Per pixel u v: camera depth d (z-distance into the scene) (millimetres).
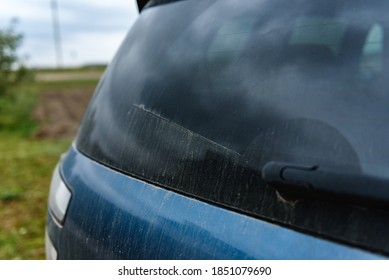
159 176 1200
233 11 1276
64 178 1651
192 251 1001
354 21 1018
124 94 1507
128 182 1285
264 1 1212
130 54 1619
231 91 1131
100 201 1337
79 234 1383
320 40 1033
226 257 933
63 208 1538
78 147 1747
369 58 957
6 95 17172
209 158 1086
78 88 34188
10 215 5000
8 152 9562
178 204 1096
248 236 921
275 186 863
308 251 829
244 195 977
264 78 1075
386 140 843
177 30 1433
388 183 753
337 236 808
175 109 1246
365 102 902
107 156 1451
